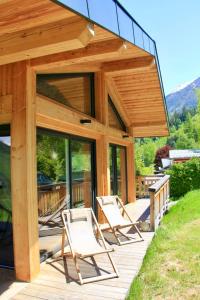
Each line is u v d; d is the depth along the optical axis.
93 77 7.88
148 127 11.41
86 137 7.29
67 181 6.32
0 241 4.94
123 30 3.78
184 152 39.50
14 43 3.63
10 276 4.56
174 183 16.81
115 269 4.64
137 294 4.21
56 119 5.38
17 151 4.42
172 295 4.35
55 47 3.44
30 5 2.86
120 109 10.02
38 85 5.36
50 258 5.35
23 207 4.39
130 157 11.76
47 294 4.03
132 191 11.80
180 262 5.61
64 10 3.00
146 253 5.85
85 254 4.52
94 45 4.40
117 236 6.82
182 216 9.87
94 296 3.97
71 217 5.24
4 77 4.58
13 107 4.47
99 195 7.73
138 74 8.34
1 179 4.87
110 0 3.34
